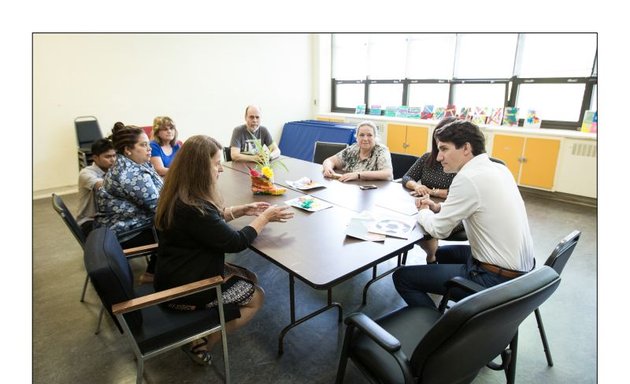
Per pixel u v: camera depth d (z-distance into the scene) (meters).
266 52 5.57
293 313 1.79
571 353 1.70
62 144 4.11
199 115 5.07
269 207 1.71
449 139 1.45
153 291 1.54
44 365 1.67
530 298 0.84
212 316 1.41
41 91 3.88
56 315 2.04
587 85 3.86
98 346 1.79
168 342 1.31
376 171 2.46
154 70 4.56
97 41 4.10
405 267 1.65
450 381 1.00
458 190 1.43
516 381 1.55
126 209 2.03
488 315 0.80
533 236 2.99
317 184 2.32
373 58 5.84
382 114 5.83
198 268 1.40
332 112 6.55
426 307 1.43
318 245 1.46
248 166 2.98
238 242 1.42
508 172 1.49
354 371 1.62
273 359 1.69
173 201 1.36
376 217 1.73
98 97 4.23
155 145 2.88
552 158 3.83
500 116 4.48
